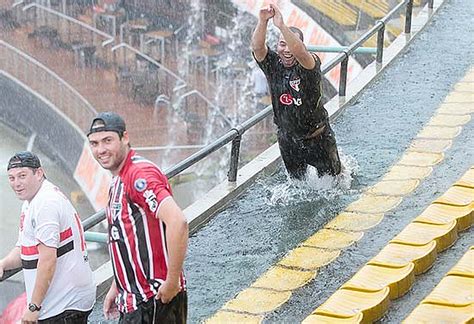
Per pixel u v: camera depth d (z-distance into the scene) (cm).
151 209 792
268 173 1625
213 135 3956
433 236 1269
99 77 4284
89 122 4000
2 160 3809
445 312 1048
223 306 1143
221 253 1312
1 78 4203
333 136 1482
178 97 4184
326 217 1420
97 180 3662
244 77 4175
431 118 1880
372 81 2131
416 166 1617
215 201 1467
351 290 1130
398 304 1099
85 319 924
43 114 4109
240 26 4253
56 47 4372
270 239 1350
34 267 890
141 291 818
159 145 3903
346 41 3591
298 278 1212
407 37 2466
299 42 1340
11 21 4391
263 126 3791
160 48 4384
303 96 1398
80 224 917
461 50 2389
